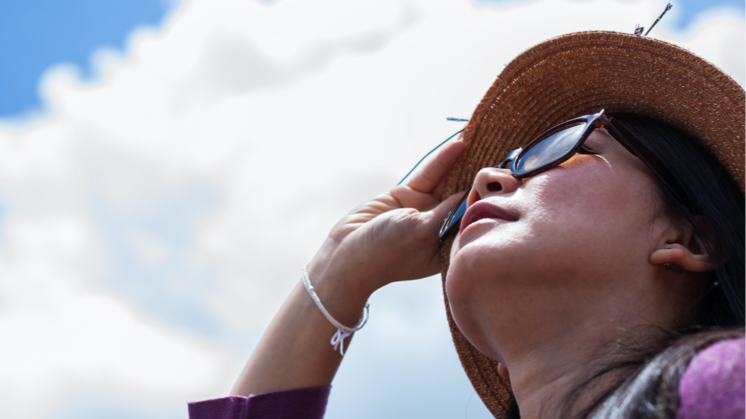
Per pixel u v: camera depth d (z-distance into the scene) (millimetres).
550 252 1772
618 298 1770
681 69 2230
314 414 2525
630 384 1439
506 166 2285
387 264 2648
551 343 1800
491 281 1840
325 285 2693
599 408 1471
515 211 1927
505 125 2693
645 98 2355
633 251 1818
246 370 2654
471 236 1936
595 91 2506
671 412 1284
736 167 2123
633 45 2314
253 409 2471
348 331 2648
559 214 1842
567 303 1778
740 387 1229
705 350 1360
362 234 2711
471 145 2764
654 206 1917
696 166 2105
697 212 1998
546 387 1759
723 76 2127
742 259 1957
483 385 2580
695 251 1921
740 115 2094
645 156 2016
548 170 2008
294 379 2578
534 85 2592
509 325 1854
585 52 2432
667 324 1771
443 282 2605
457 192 2795
